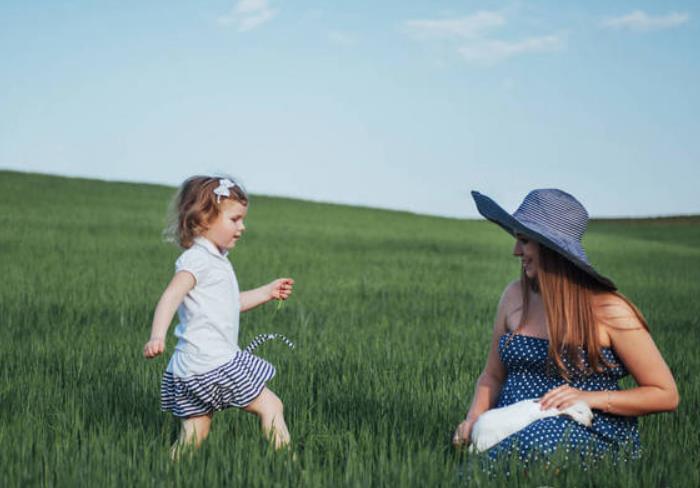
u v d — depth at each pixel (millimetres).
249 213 51156
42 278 17938
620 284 21328
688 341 11062
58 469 4836
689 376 8383
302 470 4828
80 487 4609
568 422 4801
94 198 52562
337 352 9445
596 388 4930
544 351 4930
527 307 5047
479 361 9117
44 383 7410
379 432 5707
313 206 60750
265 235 36344
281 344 9984
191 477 4707
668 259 33531
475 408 5289
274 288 6156
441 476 4734
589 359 4824
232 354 5590
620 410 4797
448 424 6219
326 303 15273
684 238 65062
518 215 4957
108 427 5812
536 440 4750
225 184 5754
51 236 29859
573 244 4773
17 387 7164
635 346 4793
